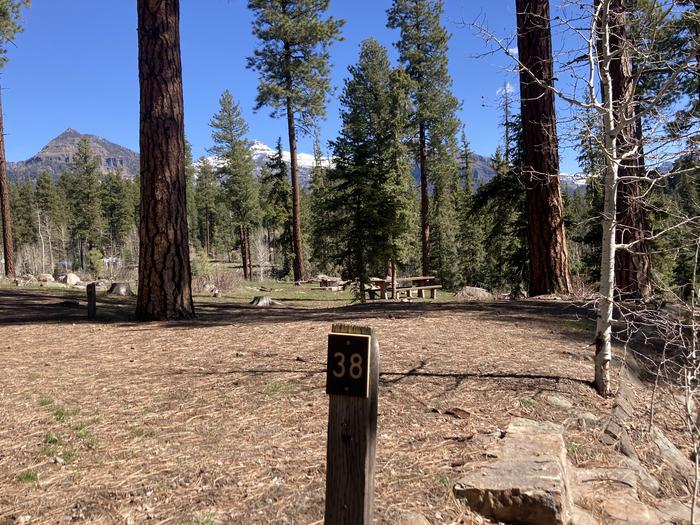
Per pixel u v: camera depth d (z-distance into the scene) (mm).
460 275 36531
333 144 17406
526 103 10141
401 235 18188
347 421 2051
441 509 2629
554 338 6508
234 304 13781
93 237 62344
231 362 5434
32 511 2535
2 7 18281
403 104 27031
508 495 2637
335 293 21812
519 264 15945
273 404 4141
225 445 3357
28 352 6125
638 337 6801
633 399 4867
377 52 26781
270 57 26281
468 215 16453
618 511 2904
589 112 4516
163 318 8312
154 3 7852
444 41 28906
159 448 3314
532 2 9703
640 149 4523
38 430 3629
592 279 15758
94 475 2936
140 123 8172
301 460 3119
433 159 31219
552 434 3445
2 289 15617
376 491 2768
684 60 4082
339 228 18047
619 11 4844
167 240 8289
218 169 44938
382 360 5371
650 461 3822
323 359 5453
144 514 2506
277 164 35812
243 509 2545
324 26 25453
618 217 9125
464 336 6551
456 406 4125
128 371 5188
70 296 13828
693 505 2756
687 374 3162
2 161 23828
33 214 67938
